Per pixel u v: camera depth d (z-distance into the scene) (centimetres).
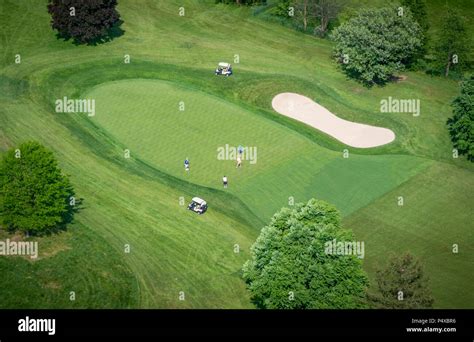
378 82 17562
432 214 14138
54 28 17988
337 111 16688
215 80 17288
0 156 14500
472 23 19900
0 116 15700
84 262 12450
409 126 16362
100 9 17788
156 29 18812
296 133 15962
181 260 12738
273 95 17000
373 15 17262
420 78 17812
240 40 18675
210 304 11906
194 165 14925
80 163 14700
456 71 18000
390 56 17100
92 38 17938
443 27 17612
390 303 11006
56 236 12862
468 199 14538
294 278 11212
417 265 11044
